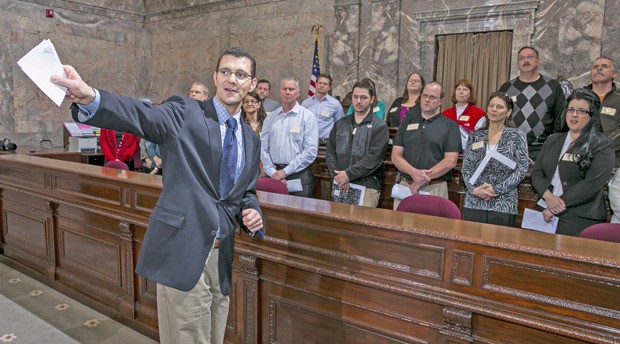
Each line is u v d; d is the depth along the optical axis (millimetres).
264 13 8266
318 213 2137
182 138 1741
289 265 2225
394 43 6730
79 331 2979
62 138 9281
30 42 8711
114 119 1492
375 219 2045
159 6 9977
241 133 1950
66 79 1353
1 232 4258
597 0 5297
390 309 1992
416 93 4676
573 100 2842
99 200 3209
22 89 8680
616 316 1515
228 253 1930
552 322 1612
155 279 1772
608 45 5266
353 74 7090
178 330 1872
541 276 1653
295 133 4004
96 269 3299
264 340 2410
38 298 3475
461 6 6199
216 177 1828
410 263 1933
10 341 2824
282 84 4055
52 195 3576
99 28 9617
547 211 2865
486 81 6184
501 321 1747
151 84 10398
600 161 2746
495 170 3043
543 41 5699
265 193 2697
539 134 4051
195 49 9438
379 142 3566
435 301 1835
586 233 2205
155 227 1788
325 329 2184
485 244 1738
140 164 5758
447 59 6449
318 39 7516
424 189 3396
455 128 3416
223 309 2031
